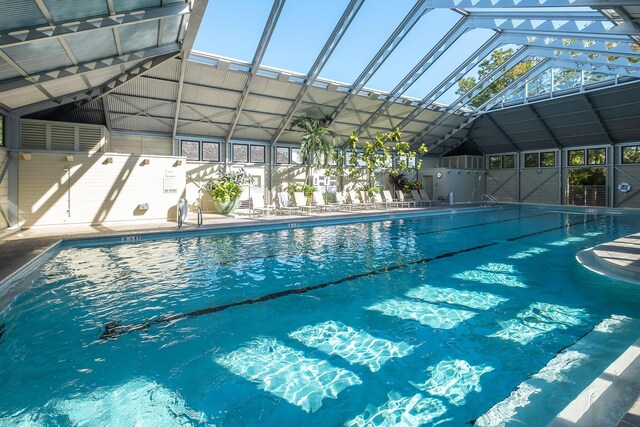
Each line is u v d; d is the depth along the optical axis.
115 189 9.85
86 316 3.63
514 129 18.83
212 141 14.17
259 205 14.66
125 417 2.08
